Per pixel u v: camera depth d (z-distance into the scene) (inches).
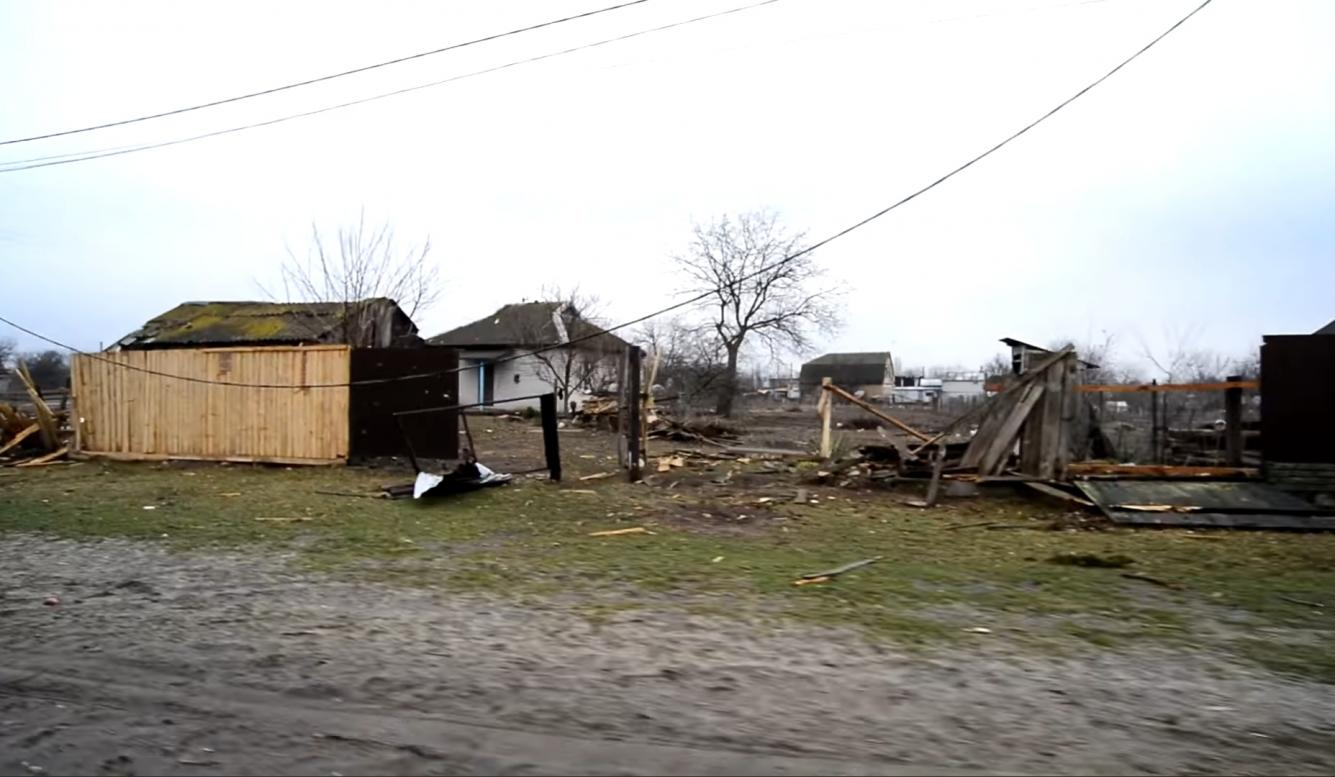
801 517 404.2
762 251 1706.4
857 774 132.7
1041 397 450.6
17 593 250.7
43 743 144.7
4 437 693.3
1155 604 242.5
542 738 146.0
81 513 409.7
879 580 269.9
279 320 1160.8
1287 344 410.0
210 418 618.8
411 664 185.0
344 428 586.2
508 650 194.9
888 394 2709.2
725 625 215.9
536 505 437.7
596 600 242.5
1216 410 635.5
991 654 194.1
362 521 388.8
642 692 168.2
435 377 570.3
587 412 1058.7
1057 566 296.2
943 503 440.1
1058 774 133.3
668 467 607.8
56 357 1834.4
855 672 180.7
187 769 135.0
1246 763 138.0
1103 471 437.7
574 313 1510.8
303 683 173.3
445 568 287.4
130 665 184.7
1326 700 166.9
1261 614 232.4
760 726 151.4
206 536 349.7
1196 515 383.2
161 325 1221.1
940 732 149.3
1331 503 392.2
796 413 1731.1
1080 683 175.3
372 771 133.9
